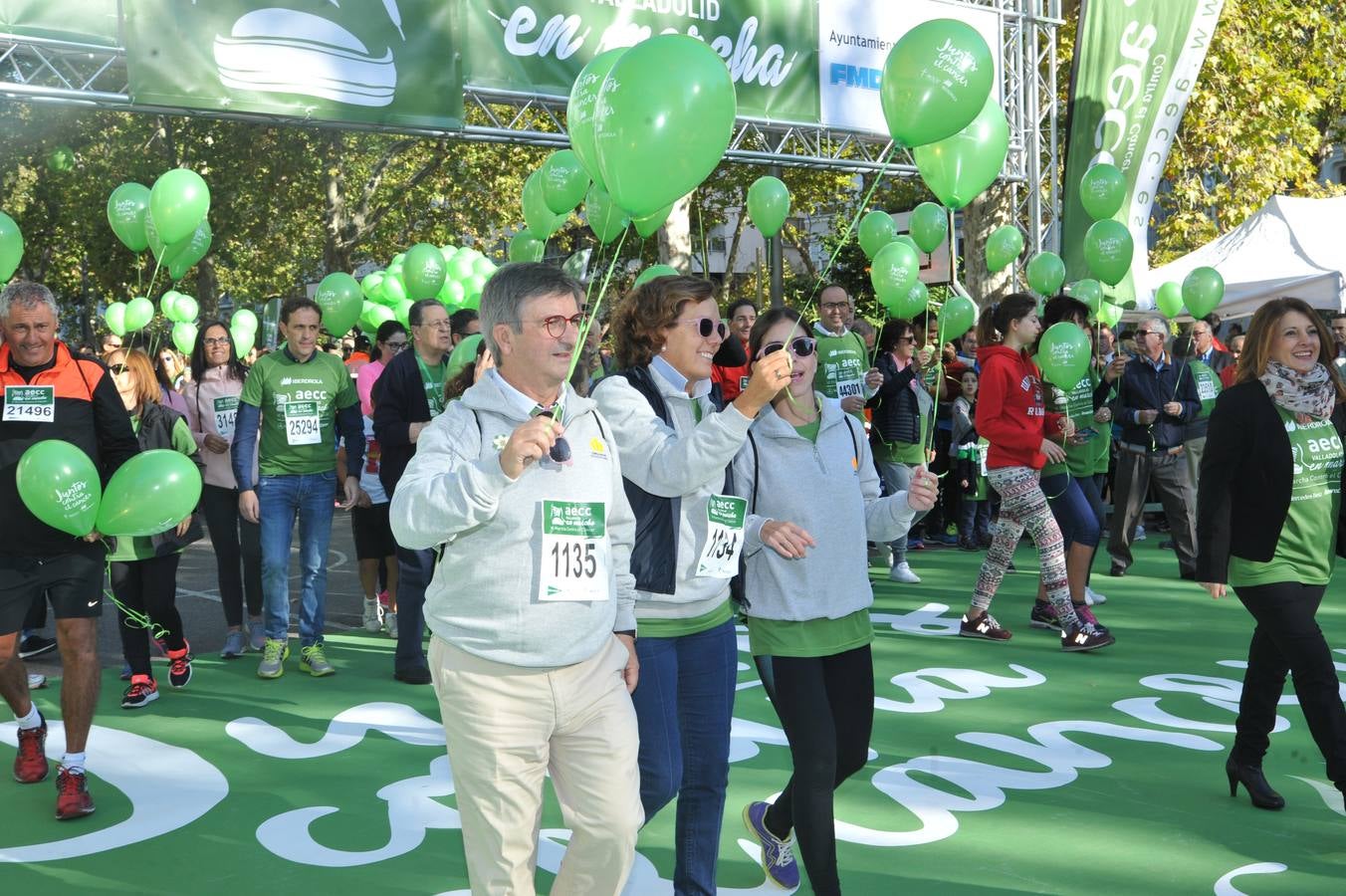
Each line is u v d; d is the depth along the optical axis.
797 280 32.28
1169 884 3.87
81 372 4.65
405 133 9.87
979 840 4.24
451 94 9.63
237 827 4.44
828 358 8.23
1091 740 5.44
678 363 3.37
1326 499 4.18
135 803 4.69
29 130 22.58
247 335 10.13
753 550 3.37
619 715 2.77
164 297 11.39
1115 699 6.12
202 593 9.77
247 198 24.97
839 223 29.05
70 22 8.33
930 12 12.15
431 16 9.52
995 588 7.45
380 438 6.52
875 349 9.99
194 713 5.96
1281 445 4.10
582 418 2.82
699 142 3.09
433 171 25.02
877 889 3.83
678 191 3.18
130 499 4.30
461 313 6.89
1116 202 8.70
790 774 4.96
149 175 23.67
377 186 26.55
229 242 25.64
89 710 4.57
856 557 3.48
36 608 7.19
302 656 6.79
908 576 9.38
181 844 4.27
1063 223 12.95
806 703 3.37
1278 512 4.11
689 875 3.34
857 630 3.46
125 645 6.15
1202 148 20.30
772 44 11.20
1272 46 21.25
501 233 27.05
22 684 4.80
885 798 4.68
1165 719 5.77
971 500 11.09
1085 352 6.81
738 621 8.07
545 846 4.22
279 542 6.63
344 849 4.22
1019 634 7.61
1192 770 5.02
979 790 4.77
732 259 27.66
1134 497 9.60
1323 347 4.14
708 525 3.20
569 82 10.18
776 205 7.43
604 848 2.75
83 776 4.55
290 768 5.12
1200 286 9.57
